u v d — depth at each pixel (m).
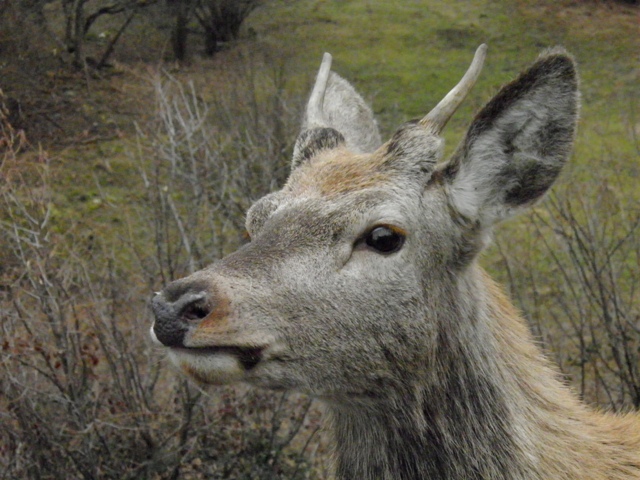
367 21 17.52
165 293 3.49
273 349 3.55
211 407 6.90
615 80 14.59
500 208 3.84
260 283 3.56
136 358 6.91
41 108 13.20
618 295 7.58
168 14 15.97
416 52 16.02
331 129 4.29
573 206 9.59
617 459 3.98
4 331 6.37
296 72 14.61
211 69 15.05
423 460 3.79
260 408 6.81
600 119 13.07
